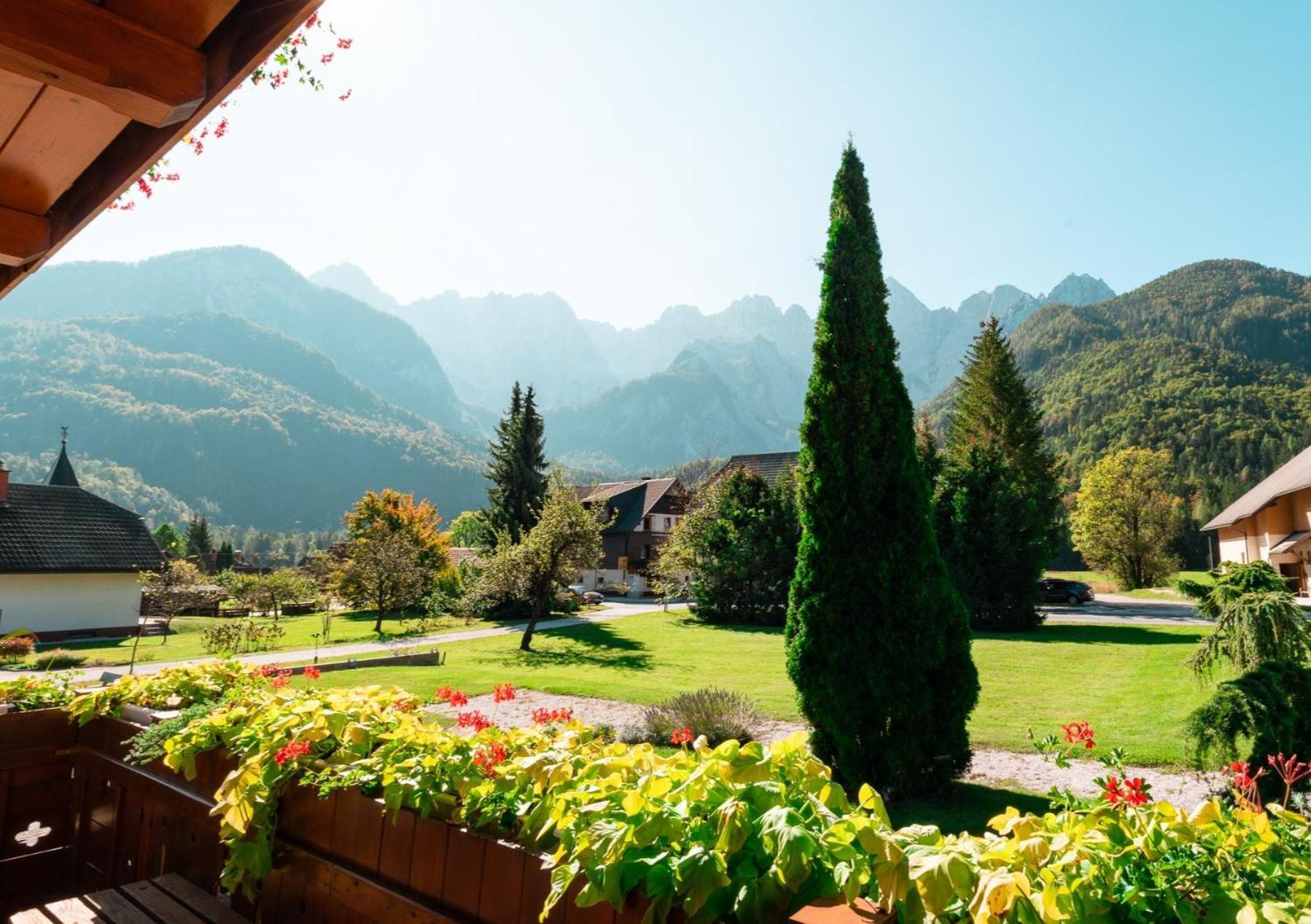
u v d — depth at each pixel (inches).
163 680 146.0
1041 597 884.0
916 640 262.2
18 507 1088.2
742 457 1707.7
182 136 61.8
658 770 73.1
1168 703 413.7
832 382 280.7
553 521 849.5
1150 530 1643.7
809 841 55.5
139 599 1131.9
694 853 57.8
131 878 132.3
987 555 871.7
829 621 269.6
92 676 687.7
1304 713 171.9
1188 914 49.4
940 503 910.4
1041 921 49.9
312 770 99.3
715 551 1083.9
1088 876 52.6
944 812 253.0
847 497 271.6
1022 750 339.0
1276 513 1285.7
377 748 103.0
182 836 121.2
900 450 275.6
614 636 917.8
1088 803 70.6
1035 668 573.3
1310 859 57.3
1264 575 245.4
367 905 86.7
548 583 841.5
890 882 52.9
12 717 138.6
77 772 146.3
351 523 1524.4
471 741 91.6
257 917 106.6
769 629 967.0
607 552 1964.8
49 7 49.3
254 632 924.0
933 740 266.8
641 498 2025.1
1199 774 187.2
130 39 52.1
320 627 1197.7
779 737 364.8
